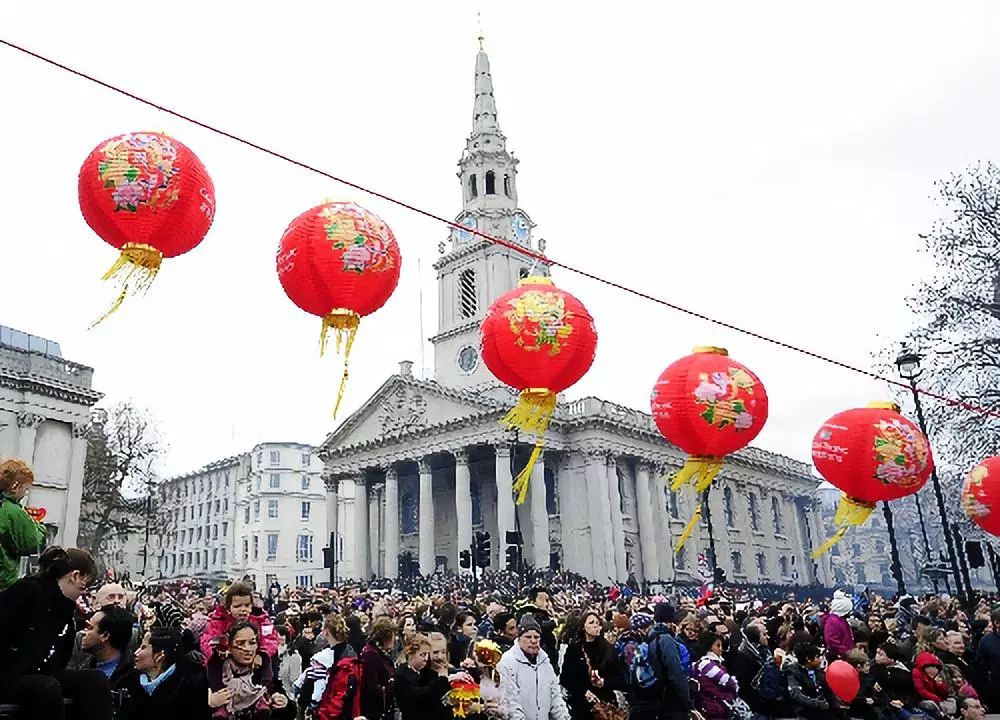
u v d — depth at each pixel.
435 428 55.19
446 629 11.66
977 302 29.03
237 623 7.27
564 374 8.27
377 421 60.31
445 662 7.84
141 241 6.14
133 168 5.94
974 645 14.66
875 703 10.87
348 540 92.06
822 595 54.34
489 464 58.81
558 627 12.34
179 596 22.62
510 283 62.94
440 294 67.06
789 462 81.12
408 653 7.79
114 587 7.61
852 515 10.38
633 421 59.06
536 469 53.03
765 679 10.56
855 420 10.10
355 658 8.41
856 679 9.88
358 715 8.09
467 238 66.12
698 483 9.24
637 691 9.09
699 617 12.12
